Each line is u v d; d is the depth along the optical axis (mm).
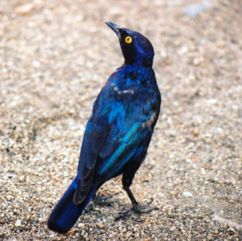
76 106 12812
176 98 13461
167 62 14609
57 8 16266
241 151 11820
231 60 14930
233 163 11445
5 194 10031
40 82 13469
